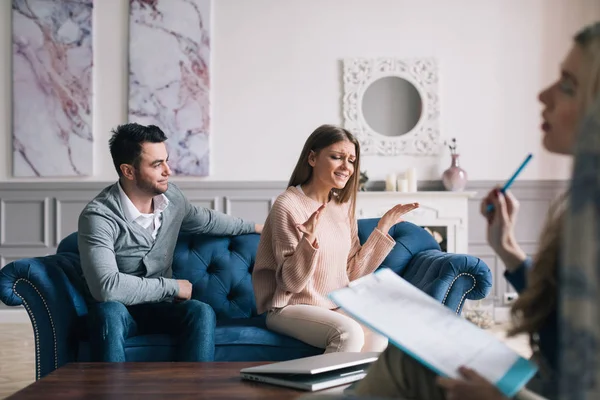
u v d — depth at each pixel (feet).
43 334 7.77
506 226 3.65
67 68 17.67
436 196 16.88
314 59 18.01
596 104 1.87
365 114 17.99
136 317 8.12
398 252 9.16
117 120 17.84
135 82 17.70
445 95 18.03
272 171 17.95
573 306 1.82
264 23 17.98
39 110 17.65
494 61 17.98
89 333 7.49
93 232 7.90
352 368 4.86
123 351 7.33
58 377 4.85
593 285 1.78
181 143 17.78
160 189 8.30
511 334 3.37
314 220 7.54
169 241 8.61
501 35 17.97
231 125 17.93
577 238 1.82
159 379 4.77
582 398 1.79
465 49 18.02
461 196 16.89
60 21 17.66
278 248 7.96
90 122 17.69
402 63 17.95
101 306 7.48
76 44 17.70
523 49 17.97
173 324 7.89
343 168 8.20
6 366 12.41
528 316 3.31
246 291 9.09
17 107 17.63
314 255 7.54
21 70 17.63
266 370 4.64
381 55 18.03
